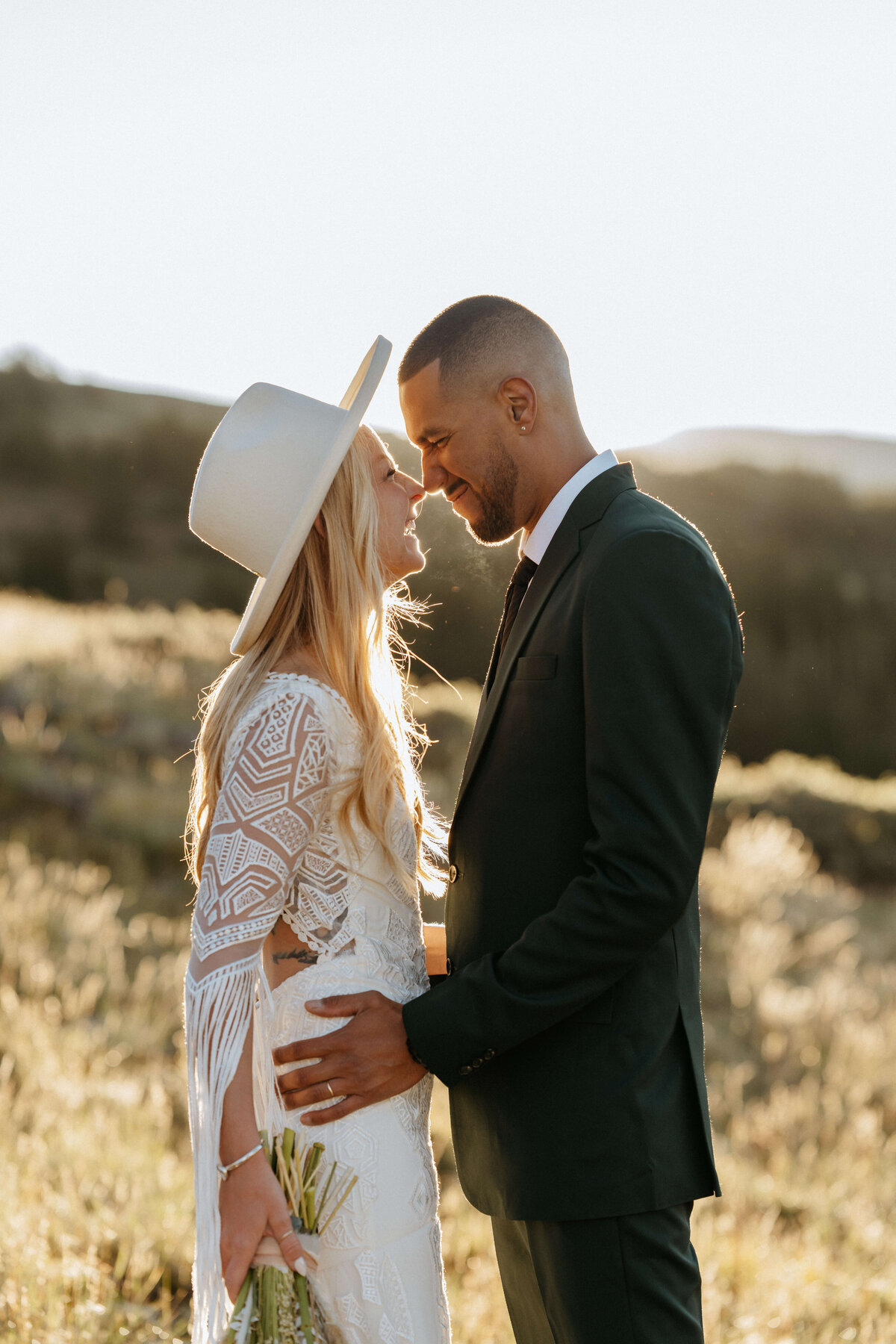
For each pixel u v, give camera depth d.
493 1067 1.96
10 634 11.92
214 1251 1.68
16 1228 2.91
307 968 1.90
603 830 1.76
